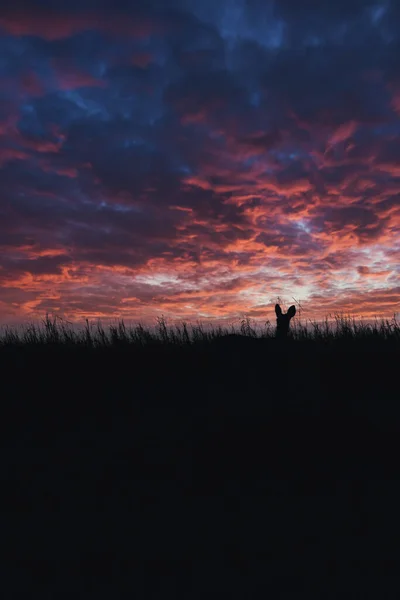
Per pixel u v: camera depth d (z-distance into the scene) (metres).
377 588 2.54
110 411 6.12
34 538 3.16
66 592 2.60
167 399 6.45
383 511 3.37
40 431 5.50
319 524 3.23
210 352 7.89
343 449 4.46
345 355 7.47
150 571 2.76
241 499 3.63
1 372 7.22
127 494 3.78
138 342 8.13
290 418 5.18
